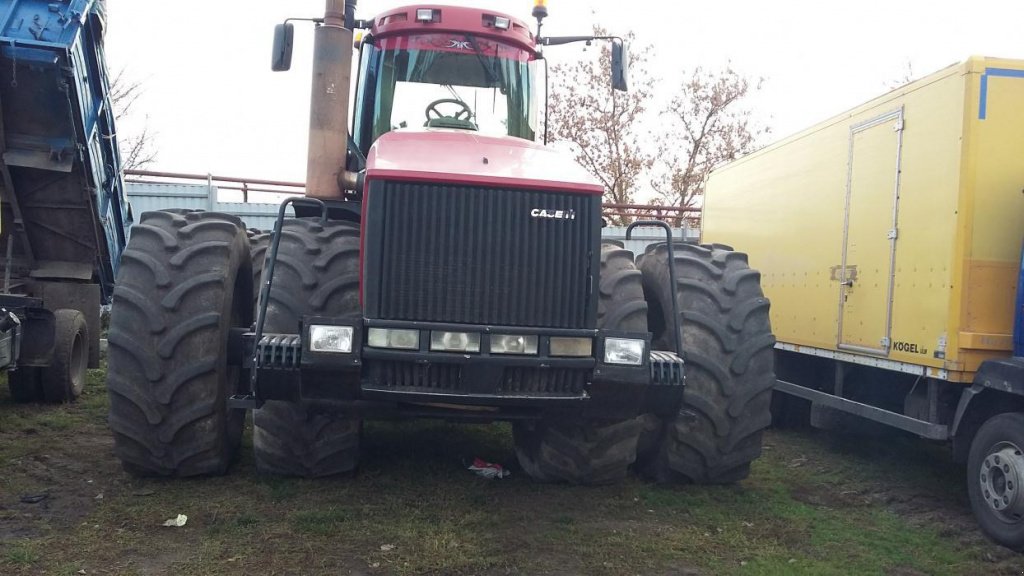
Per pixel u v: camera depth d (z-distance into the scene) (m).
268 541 3.85
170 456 4.53
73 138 6.63
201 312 4.45
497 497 4.69
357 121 5.48
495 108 5.43
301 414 4.57
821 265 6.64
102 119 7.41
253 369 3.81
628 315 4.30
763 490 5.19
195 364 4.41
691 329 4.82
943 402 5.07
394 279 3.75
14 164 6.60
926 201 5.17
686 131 23.88
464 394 3.74
